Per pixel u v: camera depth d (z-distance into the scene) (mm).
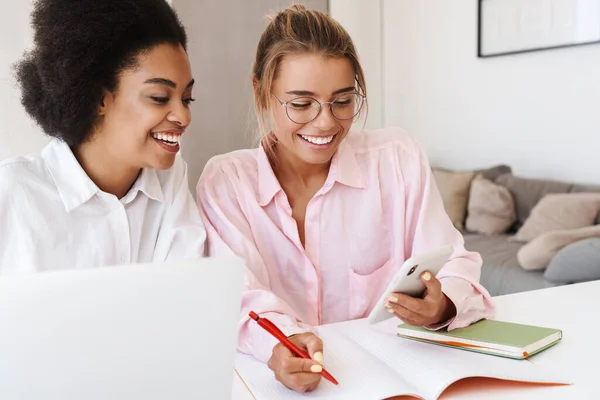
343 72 1095
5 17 1899
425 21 4301
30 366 567
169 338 604
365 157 1301
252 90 1265
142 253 1179
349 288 1297
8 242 1037
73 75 977
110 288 582
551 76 3438
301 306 1276
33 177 1048
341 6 4480
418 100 4465
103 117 1027
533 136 3594
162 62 995
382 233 1300
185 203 1187
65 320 571
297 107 1104
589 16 3174
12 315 556
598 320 1087
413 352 966
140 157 1034
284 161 1255
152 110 998
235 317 624
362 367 894
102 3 983
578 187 3102
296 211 1283
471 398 805
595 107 3217
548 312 1138
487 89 3865
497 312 1146
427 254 893
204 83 3963
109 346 586
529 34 3523
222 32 3980
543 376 839
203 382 625
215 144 4039
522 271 2668
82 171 1060
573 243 2453
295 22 1117
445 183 3654
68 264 1085
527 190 3311
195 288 605
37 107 1052
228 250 1161
